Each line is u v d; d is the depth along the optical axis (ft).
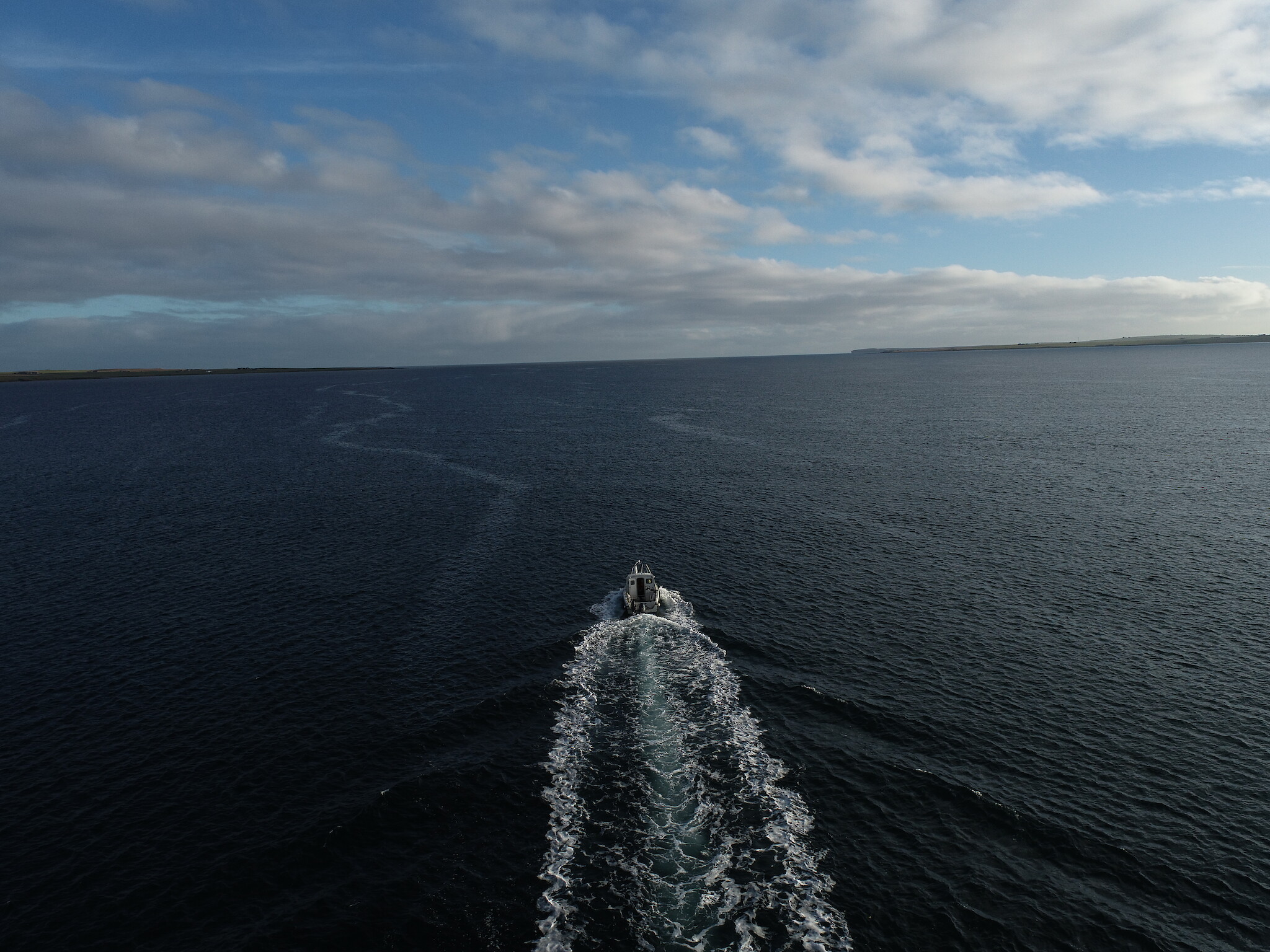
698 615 187.73
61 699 151.23
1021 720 138.00
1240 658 159.94
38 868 105.09
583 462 413.39
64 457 466.70
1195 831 109.29
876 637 173.78
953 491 320.29
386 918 95.91
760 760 127.34
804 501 307.78
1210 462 370.73
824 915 95.71
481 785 121.29
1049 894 98.73
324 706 146.82
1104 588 201.57
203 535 268.41
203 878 102.89
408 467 405.59
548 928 94.02
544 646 171.32
